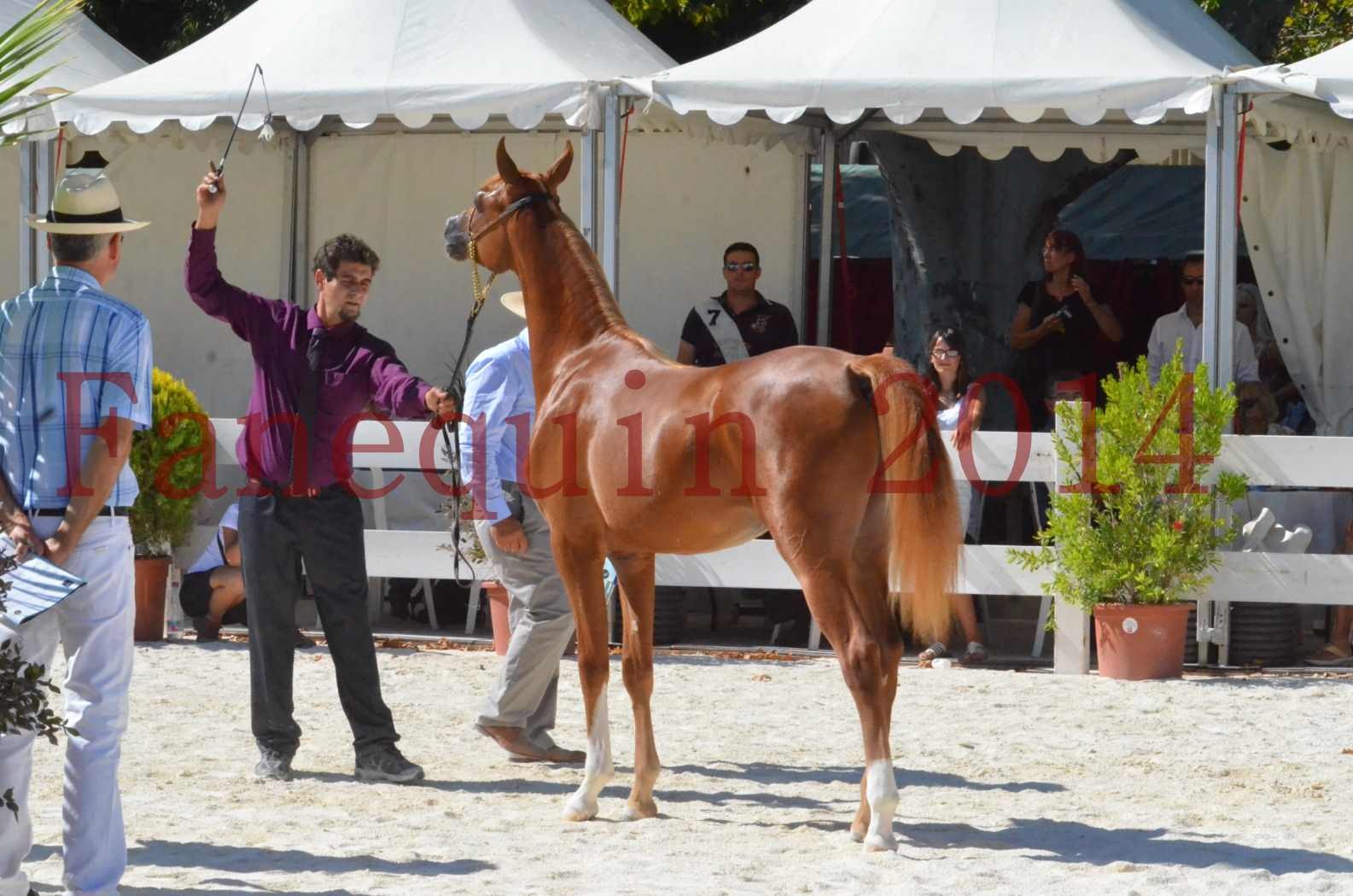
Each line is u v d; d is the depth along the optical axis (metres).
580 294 7.32
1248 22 18.80
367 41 12.20
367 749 7.93
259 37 12.59
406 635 12.20
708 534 6.62
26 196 12.55
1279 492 11.42
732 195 14.86
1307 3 20.75
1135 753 8.48
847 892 5.93
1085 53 11.17
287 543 7.84
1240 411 12.27
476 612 12.48
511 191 7.51
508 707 8.23
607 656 7.21
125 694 5.76
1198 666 11.15
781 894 5.91
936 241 15.08
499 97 11.53
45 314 5.66
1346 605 10.88
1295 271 13.12
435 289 15.13
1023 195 15.08
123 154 15.23
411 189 15.13
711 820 7.16
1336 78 10.39
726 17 20.06
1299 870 6.25
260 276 15.27
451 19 12.27
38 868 6.30
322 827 7.00
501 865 6.34
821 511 6.22
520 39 12.13
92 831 5.64
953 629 12.41
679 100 11.25
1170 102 10.78
